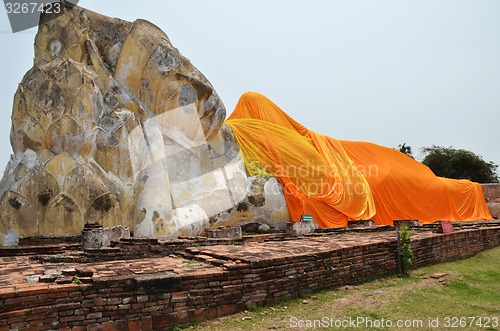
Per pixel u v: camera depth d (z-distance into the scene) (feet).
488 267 34.19
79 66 43.01
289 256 24.07
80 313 17.22
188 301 19.69
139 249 31.07
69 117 40.27
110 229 34.53
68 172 39.01
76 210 38.19
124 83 49.08
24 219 37.78
